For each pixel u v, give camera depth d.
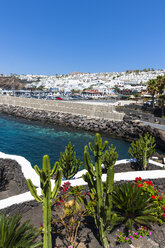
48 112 51.66
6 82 175.75
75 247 4.39
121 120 37.69
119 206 5.73
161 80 45.81
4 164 10.55
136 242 4.71
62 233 4.84
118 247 4.50
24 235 3.85
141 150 12.61
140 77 188.25
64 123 45.56
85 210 5.30
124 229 5.21
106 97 94.19
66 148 9.97
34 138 30.52
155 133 28.05
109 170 4.06
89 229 5.14
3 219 3.91
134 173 8.34
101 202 4.43
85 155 4.51
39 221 5.42
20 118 53.59
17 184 10.14
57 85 170.12
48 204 3.63
